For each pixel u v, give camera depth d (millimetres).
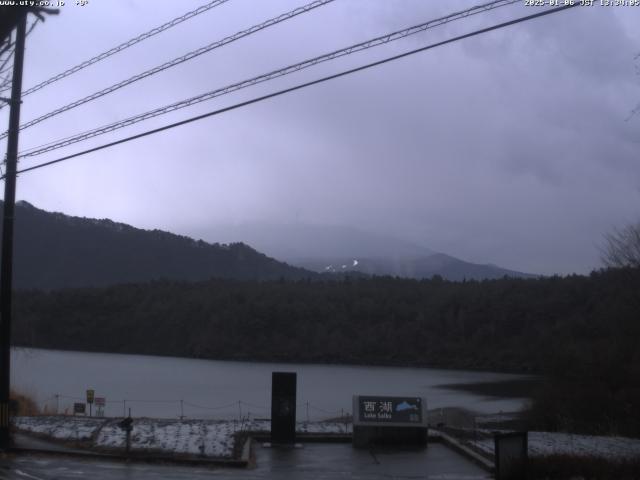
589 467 13688
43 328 109938
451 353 93062
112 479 13133
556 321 79562
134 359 96250
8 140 17125
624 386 30734
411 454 16469
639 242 33750
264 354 100875
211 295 114500
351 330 103125
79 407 26734
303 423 21672
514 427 31672
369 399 17844
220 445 17000
